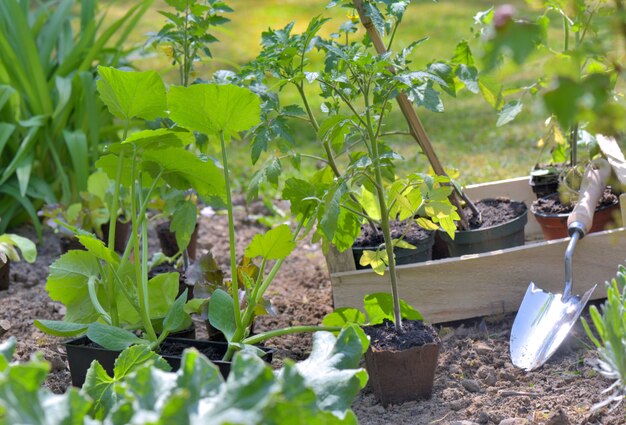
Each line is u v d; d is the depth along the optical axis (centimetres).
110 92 227
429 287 258
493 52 102
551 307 240
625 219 262
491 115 580
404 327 221
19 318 295
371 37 247
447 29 866
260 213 431
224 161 211
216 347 221
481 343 245
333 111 232
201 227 411
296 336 268
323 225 194
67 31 458
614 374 167
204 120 208
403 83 213
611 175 267
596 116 102
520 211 289
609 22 110
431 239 275
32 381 116
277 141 247
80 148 392
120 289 238
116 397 172
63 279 239
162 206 334
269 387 115
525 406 204
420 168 454
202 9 267
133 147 220
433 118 591
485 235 273
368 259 223
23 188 375
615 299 163
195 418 113
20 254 379
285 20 994
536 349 231
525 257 259
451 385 220
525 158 454
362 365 231
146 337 226
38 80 404
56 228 358
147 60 770
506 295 260
